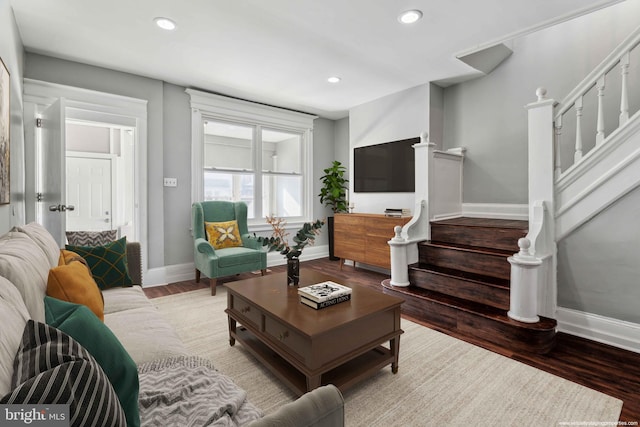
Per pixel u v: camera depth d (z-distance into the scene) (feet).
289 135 18.29
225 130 17.78
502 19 8.27
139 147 11.84
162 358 4.27
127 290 7.07
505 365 6.59
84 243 8.07
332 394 2.51
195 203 12.64
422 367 6.52
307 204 17.48
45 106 10.05
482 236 9.97
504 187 12.20
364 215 13.76
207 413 3.11
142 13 7.87
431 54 10.31
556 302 8.43
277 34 8.96
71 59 10.43
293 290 6.95
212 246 12.09
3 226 6.31
